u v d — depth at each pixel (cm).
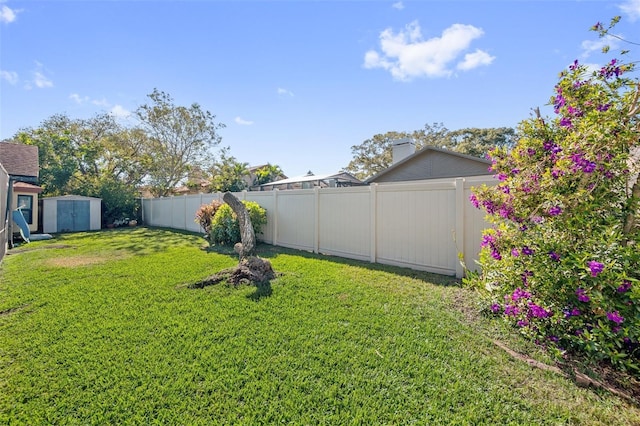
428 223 612
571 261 291
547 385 252
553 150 360
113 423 213
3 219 826
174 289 511
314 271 618
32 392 245
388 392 243
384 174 1723
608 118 311
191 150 2408
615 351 265
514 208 372
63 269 665
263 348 311
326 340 327
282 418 216
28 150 1563
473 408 224
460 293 475
